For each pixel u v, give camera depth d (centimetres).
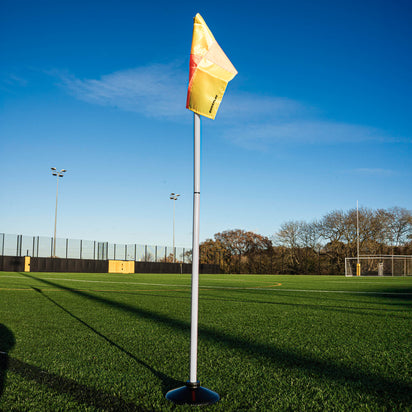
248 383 302
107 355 381
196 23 274
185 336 483
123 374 320
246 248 6203
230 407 254
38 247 3400
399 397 275
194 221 273
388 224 5106
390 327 569
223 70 279
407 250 5075
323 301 980
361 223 5100
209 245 6219
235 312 739
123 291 1252
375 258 4434
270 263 5309
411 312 754
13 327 539
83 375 317
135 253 4159
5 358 367
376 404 262
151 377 313
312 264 5088
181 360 366
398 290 1455
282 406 256
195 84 272
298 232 5428
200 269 4503
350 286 1755
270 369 341
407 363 363
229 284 1889
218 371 332
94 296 1041
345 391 286
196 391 265
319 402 264
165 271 4219
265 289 1476
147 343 439
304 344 444
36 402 259
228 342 450
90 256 3756
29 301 884
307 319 648
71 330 518
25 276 2291
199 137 277
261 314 709
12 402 259
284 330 536
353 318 664
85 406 253
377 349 420
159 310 751
